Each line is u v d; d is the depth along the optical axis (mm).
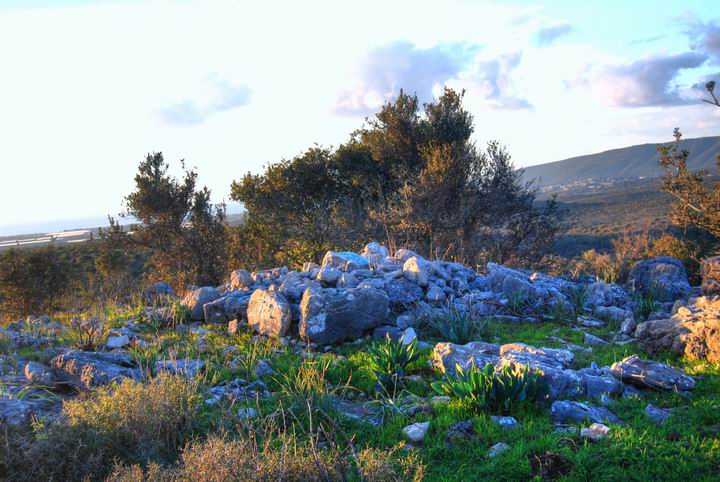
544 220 22453
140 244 25344
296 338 9859
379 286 11312
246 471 3832
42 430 4754
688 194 14227
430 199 20516
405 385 7203
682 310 8875
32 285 29891
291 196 27688
